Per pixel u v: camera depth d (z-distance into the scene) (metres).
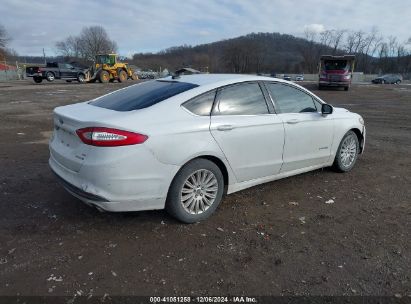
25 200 4.56
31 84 31.92
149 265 3.24
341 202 4.69
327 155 5.48
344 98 20.91
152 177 3.64
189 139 3.81
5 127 9.79
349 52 92.94
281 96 4.84
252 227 3.97
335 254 3.46
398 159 6.82
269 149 4.58
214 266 3.24
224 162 4.16
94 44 91.75
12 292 2.87
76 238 3.67
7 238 3.65
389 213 4.38
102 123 3.44
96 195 3.50
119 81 35.59
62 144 3.96
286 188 5.15
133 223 3.99
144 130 3.56
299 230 3.92
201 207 4.08
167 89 4.18
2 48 73.62
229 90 4.30
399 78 54.56
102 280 3.02
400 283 3.04
